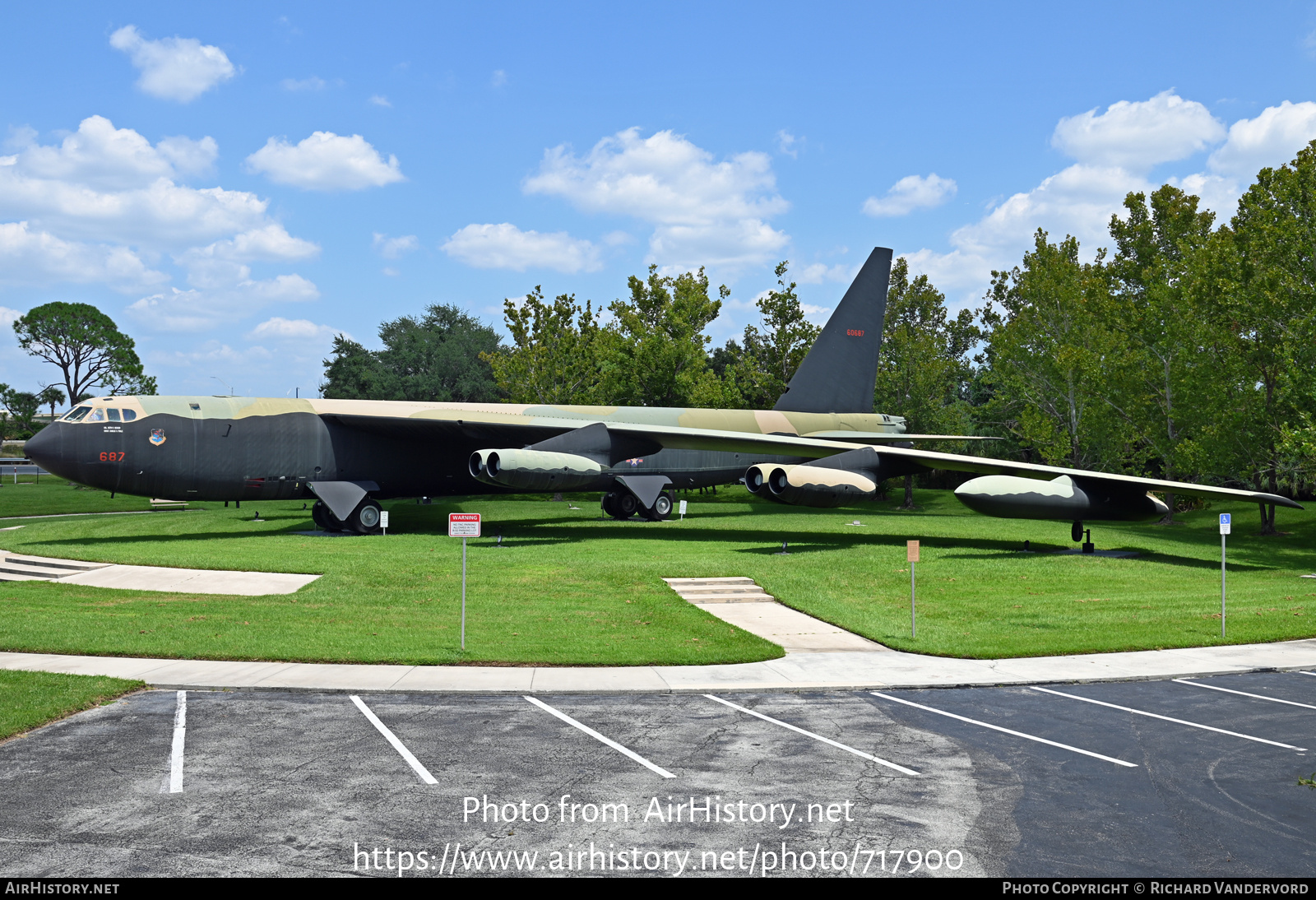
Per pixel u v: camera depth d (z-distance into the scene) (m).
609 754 9.84
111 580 21.38
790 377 53.25
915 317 83.06
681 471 35.03
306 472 29.36
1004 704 12.27
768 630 17.59
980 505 27.69
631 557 25.03
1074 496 27.42
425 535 30.31
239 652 14.28
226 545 26.53
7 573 23.23
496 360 55.00
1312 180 33.66
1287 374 31.34
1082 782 9.08
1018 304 66.00
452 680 13.04
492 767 9.33
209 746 9.94
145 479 27.05
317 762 9.43
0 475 79.81
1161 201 50.50
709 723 11.11
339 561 23.16
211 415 27.94
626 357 52.47
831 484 27.94
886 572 23.83
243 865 6.89
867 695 12.71
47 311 90.19
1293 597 21.30
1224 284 36.94
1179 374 39.88
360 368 79.00
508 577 21.62
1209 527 41.62
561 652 14.70
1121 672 14.16
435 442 31.64
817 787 8.84
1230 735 10.85
